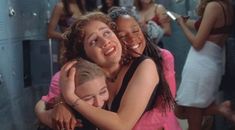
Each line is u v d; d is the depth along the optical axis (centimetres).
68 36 107
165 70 122
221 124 249
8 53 250
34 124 295
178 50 474
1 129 221
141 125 112
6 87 239
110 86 107
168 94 114
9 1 255
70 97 98
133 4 325
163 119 120
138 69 104
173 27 470
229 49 255
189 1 437
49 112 112
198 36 234
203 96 239
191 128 249
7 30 249
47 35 331
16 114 260
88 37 102
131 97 99
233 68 255
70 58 108
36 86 313
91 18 105
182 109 250
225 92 256
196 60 239
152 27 297
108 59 102
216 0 230
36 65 312
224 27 234
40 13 343
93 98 99
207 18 229
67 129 100
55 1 382
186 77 245
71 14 310
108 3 296
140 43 112
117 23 111
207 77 237
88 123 101
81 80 98
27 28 303
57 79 136
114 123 96
